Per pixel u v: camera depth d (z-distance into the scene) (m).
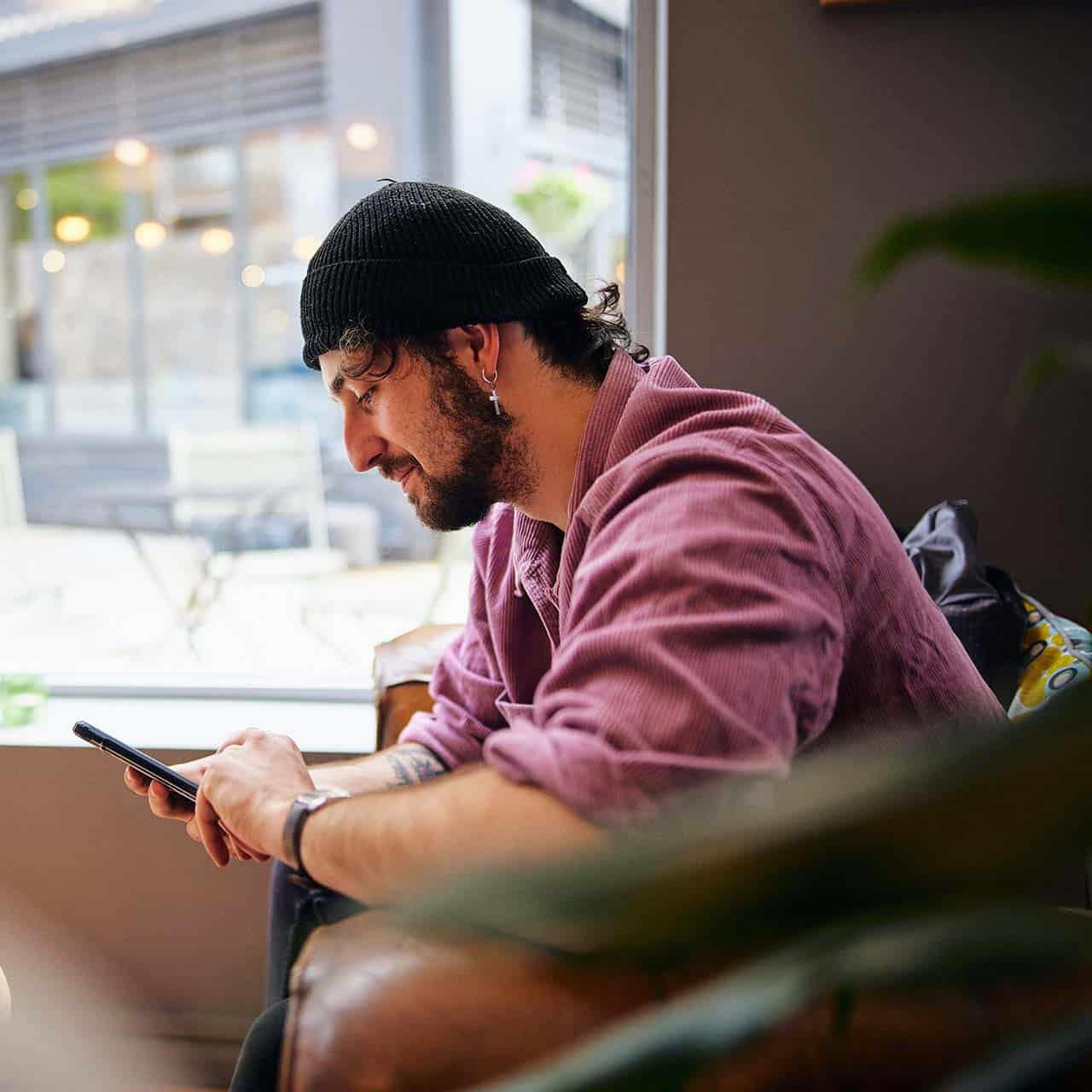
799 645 0.72
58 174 4.21
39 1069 1.65
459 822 0.68
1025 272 0.23
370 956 0.65
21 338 4.50
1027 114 1.50
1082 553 1.56
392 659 1.45
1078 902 0.87
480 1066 0.59
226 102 3.75
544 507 1.01
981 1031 0.56
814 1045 0.56
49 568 2.74
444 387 0.95
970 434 1.56
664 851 0.23
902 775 0.22
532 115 2.21
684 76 1.54
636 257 1.72
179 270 4.27
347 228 0.96
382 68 2.80
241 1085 0.87
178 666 1.97
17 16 3.71
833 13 1.51
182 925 1.65
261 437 3.02
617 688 0.69
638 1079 0.23
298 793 0.90
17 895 1.65
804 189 1.54
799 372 1.57
